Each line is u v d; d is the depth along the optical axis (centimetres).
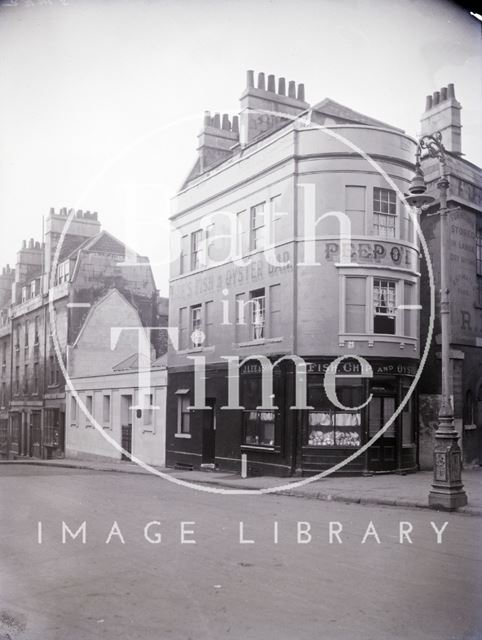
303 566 888
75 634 643
